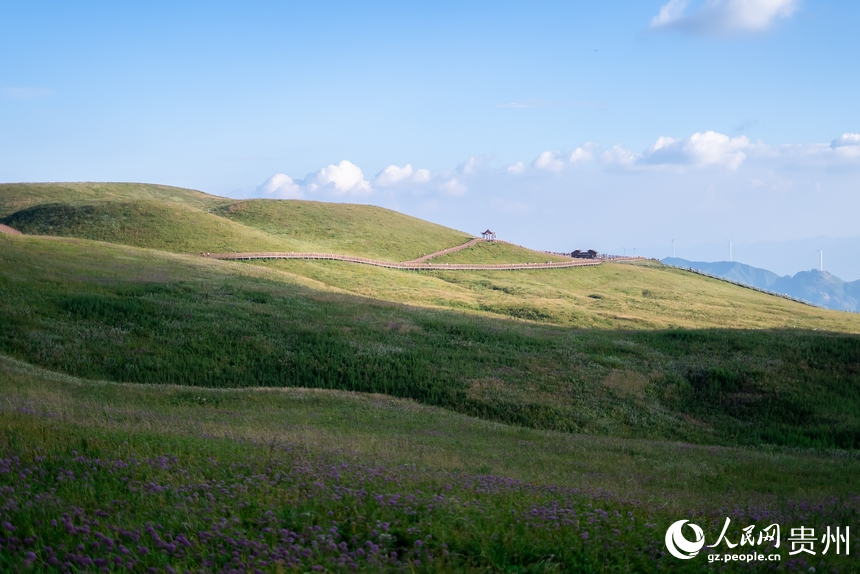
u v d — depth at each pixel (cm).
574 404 4150
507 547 952
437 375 4441
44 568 762
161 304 5447
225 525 923
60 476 1084
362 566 840
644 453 2928
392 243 15525
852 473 2634
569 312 9306
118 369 4159
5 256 6644
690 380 4716
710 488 2125
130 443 1475
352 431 2806
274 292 6675
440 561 859
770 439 3831
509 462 2277
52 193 16750
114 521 924
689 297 13475
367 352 4775
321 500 1092
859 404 4256
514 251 16562
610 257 18738
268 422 2805
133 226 12300
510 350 5169
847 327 10688
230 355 4575
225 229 12888
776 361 5000
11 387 2983
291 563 810
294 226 15825
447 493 1291
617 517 1205
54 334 4488
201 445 1612
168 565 764
